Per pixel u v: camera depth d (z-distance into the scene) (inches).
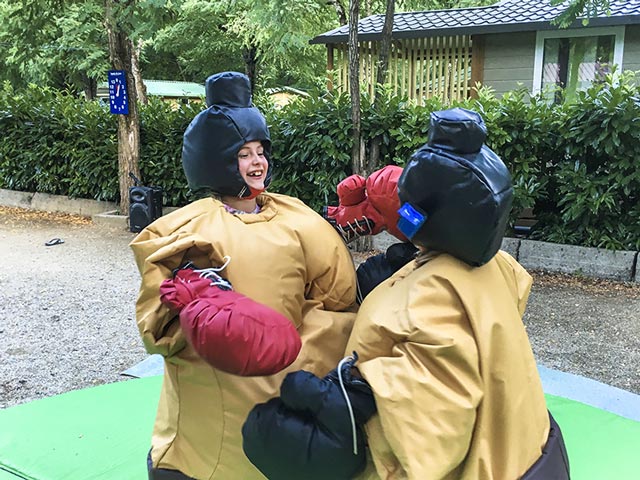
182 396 83.9
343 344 84.4
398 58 451.5
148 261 75.2
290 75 897.5
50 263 295.4
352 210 95.5
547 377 158.4
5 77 709.9
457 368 68.6
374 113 297.3
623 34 391.9
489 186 70.5
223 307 67.9
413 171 73.7
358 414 69.3
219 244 80.0
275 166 320.2
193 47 778.8
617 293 246.1
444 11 461.7
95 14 356.2
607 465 110.1
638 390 162.9
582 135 255.4
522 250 279.3
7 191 435.8
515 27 398.0
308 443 69.7
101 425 128.3
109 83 357.7
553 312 225.6
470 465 69.8
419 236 75.8
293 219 86.8
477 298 73.2
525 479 74.1
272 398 76.5
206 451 82.7
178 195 370.6
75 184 407.8
